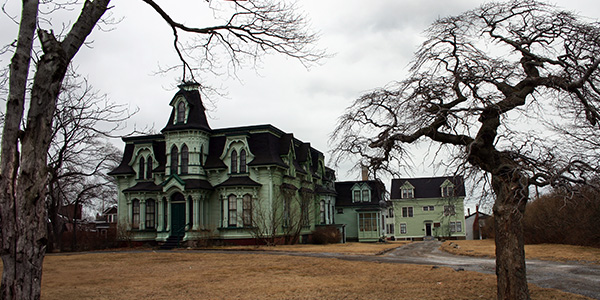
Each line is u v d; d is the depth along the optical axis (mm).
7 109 7516
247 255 27031
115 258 26391
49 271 20922
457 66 12414
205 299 14039
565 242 34188
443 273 18344
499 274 11625
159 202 38094
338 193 56094
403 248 36031
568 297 13414
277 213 37375
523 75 11969
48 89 7898
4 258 7277
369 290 14984
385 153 12852
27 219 7418
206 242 35000
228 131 39438
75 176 36906
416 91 11977
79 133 25469
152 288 16016
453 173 10625
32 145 7633
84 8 8703
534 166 10688
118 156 43875
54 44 8062
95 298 14328
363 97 12602
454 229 66750
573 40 11766
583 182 10516
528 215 37812
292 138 41719
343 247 34625
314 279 17531
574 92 11508
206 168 38250
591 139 16344
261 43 12109
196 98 39906
